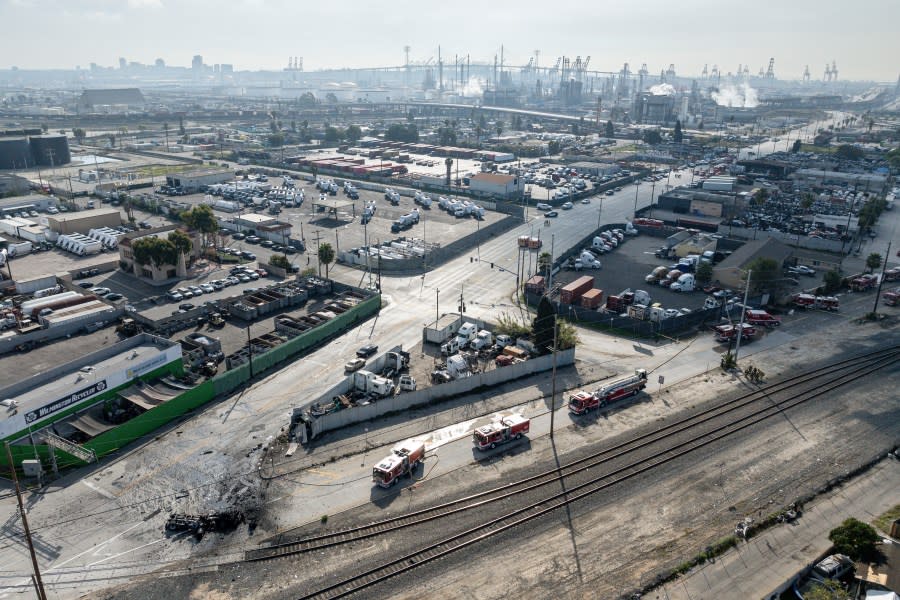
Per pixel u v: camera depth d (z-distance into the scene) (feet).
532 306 322.55
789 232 467.93
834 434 207.72
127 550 152.25
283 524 161.68
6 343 248.52
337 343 276.21
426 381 240.53
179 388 223.92
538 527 161.58
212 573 145.07
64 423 198.70
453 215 523.70
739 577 145.69
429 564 148.25
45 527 159.84
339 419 207.82
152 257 339.77
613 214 536.83
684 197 536.01
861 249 438.40
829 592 133.90
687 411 221.25
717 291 346.95
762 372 246.68
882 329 297.74
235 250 404.98
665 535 159.02
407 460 181.47
